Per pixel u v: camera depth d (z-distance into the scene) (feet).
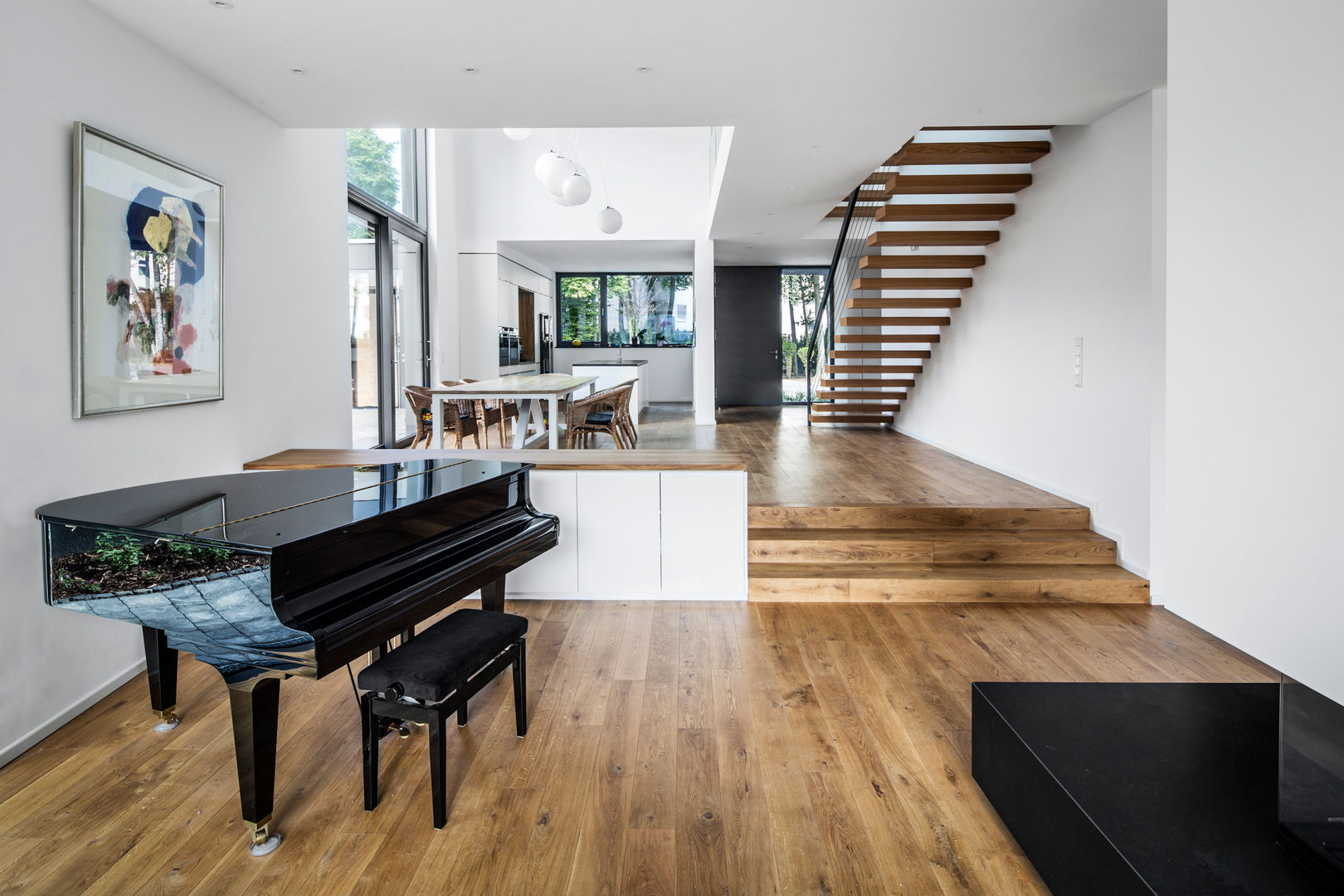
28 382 8.52
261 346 13.71
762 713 9.25
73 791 7.55
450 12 9.93
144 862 6.48
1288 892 4.79
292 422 14.84
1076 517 15.37
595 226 31.91
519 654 8.43
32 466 8.57
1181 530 4.96
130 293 10.03
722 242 33.27
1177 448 4.99
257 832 6.57
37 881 6.23
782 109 13.96
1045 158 17.08
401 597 7.08
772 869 6.43
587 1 9.67
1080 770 6.18
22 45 8.43
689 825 7.03
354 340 23.00
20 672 8.35
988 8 10.05
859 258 24.50
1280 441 4.06
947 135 20.81
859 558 14.56
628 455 14.43
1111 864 5.27
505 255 33.58
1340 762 4.82
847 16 10.21
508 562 8.95
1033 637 11.88
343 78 12.16
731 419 36.76
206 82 12.01
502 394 21.65
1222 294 4.52
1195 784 6.01
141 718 9.11
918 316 24.61
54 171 8.88
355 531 7.00
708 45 11.10
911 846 6.74
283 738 8.58
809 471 20.24
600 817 7.14
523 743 8.50
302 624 6.17
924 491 17.31
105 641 9.73
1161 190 12.94
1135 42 11.16
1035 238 17.61
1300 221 3.89
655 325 45.83
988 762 7.41
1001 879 6.32
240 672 6.44
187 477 11.47
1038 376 17.56
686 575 13.43
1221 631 4.59
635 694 9.78
